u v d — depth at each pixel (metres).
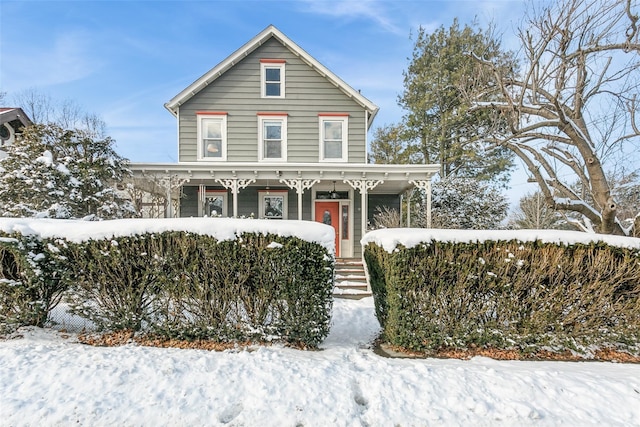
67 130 8.16
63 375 3.05
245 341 4.12
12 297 4.09
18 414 2.59
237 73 12.04
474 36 16.89
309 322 4.06
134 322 4.15
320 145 12.07
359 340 4.75
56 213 7.09
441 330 4.18
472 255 4.15
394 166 10.32
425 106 19.34
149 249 4.08
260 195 12.21
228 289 4.07
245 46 11.87
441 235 4.19
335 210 12.41
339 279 8.90
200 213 11.80
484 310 4.16
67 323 4.61
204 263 4.06
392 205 12.86
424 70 19.94
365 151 12.12
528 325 4.12
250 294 4.09
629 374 3.46
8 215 6.94
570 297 4.12
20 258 4.00
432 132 19.48
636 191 7.74
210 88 11.96
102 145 8.48
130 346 3.93
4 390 2.84
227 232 4.04
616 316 4.13
